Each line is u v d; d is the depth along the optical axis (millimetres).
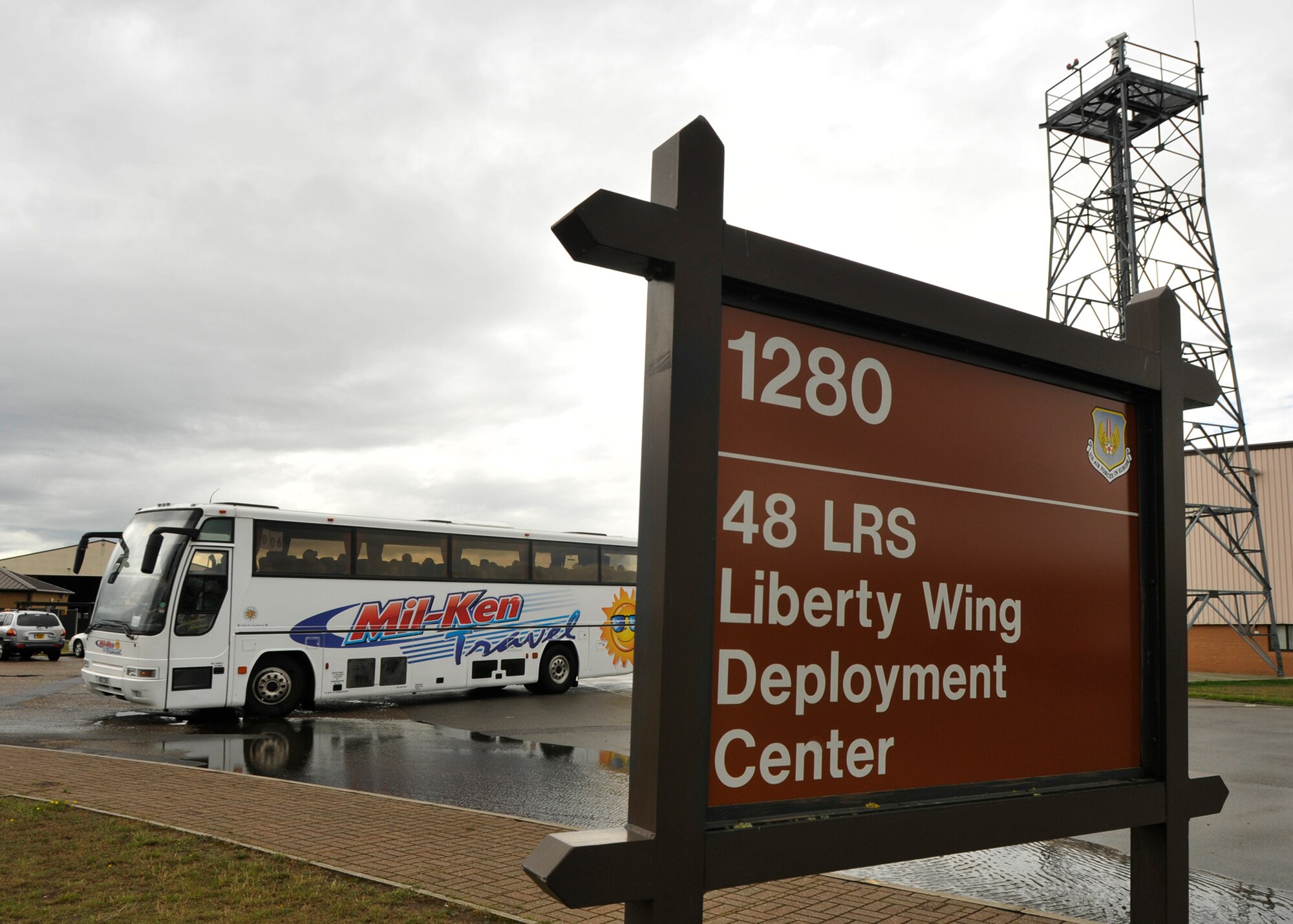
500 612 19328
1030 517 3580
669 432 2508
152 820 7883
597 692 21688
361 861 6730
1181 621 4008
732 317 2820
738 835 2568
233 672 15523
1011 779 3396
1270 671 35344
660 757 2424
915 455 3217
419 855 6918
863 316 3057
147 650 14836
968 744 3270
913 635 3148
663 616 2457
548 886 2281
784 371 2914
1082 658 3703
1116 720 3818
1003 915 5738
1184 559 4070
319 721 16078
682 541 2504
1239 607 36375
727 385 2791
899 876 7062
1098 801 3566
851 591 2998
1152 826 3902
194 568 15367
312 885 6047
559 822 8609
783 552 2854
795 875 2672
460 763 11859
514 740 13953
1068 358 3656
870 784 2986
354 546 17312
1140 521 4043
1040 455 3646
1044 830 3363
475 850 7098
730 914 5742
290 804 8695
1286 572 36281
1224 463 33406
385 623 17516
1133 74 29766
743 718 2725
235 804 8680
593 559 21062
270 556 16203
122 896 5777
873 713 3014
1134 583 3979
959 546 3318
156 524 15914
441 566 18500
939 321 3221
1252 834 8492
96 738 13812
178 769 10508
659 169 2719
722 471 2756
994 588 3414
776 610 2818
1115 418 3982
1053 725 3564
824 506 2965
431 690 18031
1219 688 25672
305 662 16578
